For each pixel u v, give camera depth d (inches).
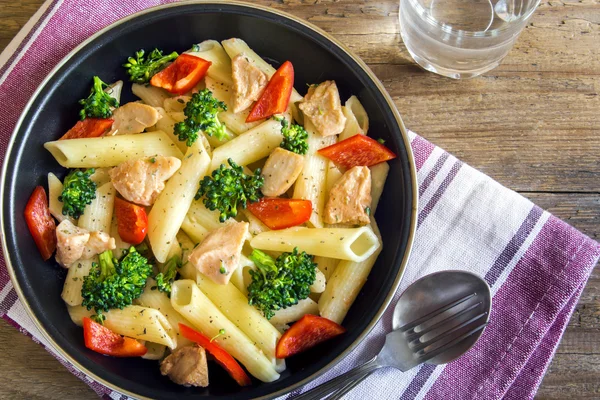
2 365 18.1
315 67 17.8
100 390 17.7
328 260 17.2
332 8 19.7
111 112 17.4
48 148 16.9
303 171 17.2
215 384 16.8
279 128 17.2
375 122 17.4
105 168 17.2
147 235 16.9
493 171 19.1
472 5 19.5
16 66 18.1
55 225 17.0
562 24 19.6
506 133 19.2
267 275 16.4
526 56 19.4
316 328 16.5
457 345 17.6
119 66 17.7
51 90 16.7
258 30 17.6
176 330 16.7
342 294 16.8
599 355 18.5
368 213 17.1
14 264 16.0
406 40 19.3
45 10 18.3
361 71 17.1
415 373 17.9
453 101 19.3
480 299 17.6
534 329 18.0
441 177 18.4
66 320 16.6
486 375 17.9
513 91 19.3
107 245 16.5
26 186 16.6
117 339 16.5
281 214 16.9
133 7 18.6
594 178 19.0
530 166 19.1
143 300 16.7
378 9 19.7
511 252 18.2
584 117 19.2
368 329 16.1
